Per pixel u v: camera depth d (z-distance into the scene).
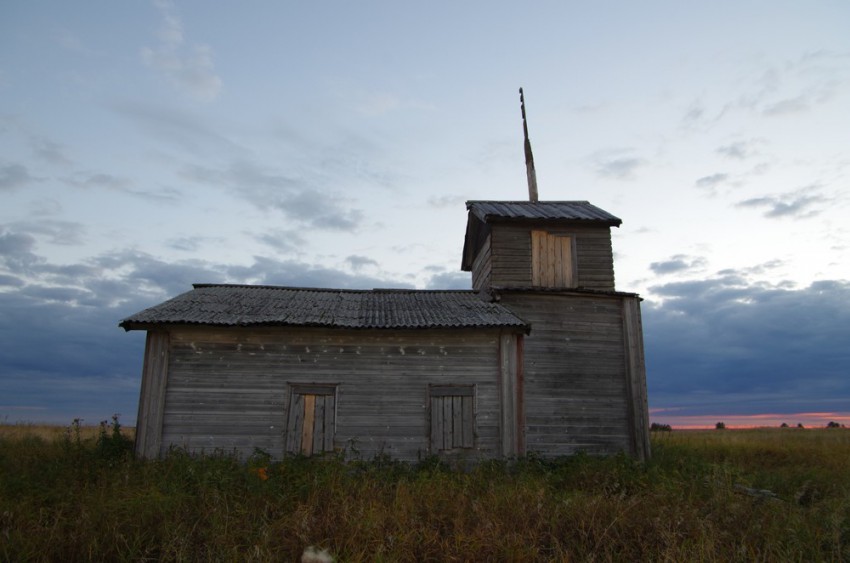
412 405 14.30
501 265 18.23
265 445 13.64
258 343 14.24
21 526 7.77
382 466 13.17
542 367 16.42
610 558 7.30
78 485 9.94
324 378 14.26
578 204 21.34
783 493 12.16
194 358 13.93
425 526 8.12
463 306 16.58
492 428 14.31
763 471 14.95
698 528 7.96
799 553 7.52
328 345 14.46
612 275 18.47
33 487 9.57
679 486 10.83
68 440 13.88
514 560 7.23
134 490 9.29
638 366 16.83
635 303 17.42
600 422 16.28
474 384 14.55
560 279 18.31
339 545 7.43
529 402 16.08
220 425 13.64
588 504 8.97
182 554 7.07
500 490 10.16
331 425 14.00
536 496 9.23
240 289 17.78
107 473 10.91
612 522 7.97
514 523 8.21
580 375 16.56
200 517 8.34
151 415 13.36
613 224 18.75
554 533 7.98
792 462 18.23
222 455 12.84
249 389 13.95
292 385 14.12
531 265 18.33
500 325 14.26
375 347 14.58
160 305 14.77
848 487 12.18
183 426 13.54
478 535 7.66
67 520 8.13
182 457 12.11
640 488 11.36
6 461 11.96
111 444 13.04
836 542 7.73
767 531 8.09
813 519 8.89
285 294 17.55
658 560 7.05
